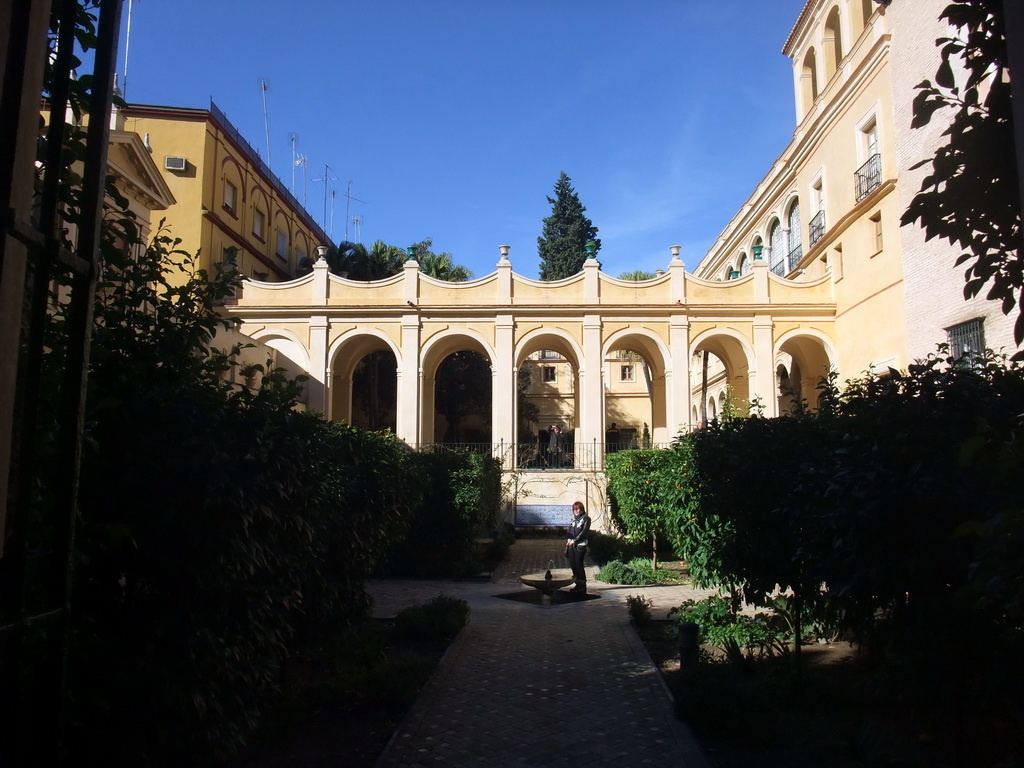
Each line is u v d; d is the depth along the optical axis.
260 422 4.93
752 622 9.35
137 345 4.66
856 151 23.59
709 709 6.06
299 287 28.14
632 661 8.57
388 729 6.27
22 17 2.30
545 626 10.78
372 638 8.62
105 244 4.29
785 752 5.64
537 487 27.03
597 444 27.48
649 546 18.95
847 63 24.36
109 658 3.92
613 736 6.08
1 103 2.23
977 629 4.09
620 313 28.23
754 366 27.42
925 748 5.30
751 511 7.05
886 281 21.91
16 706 2.35
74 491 2.52
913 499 4.30
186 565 4.29
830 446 6.10
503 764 5.49
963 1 3.49
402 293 28.22
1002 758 4.95
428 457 17.64
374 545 8.61
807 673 7.27
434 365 29.48
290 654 6.80
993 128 3.46
